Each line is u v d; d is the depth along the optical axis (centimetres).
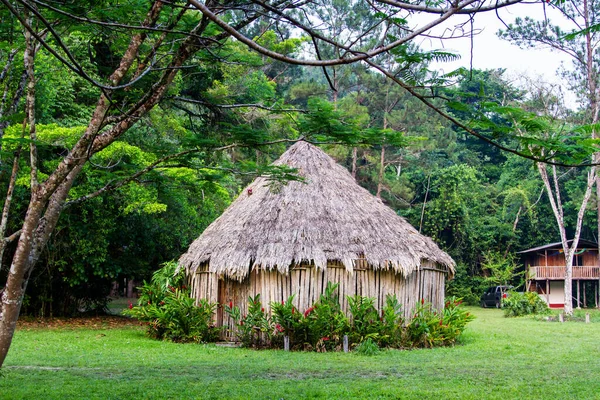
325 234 1286
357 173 3819
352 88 3941
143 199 1491
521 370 989
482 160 4672
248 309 1277
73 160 536
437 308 1424
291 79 3544
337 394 759
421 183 4097
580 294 3888
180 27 559
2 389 759
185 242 1970
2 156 650
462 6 339
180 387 796
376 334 1218
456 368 1005
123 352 1149
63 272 1855
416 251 1340
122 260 1936
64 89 1560
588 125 390
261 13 449
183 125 1468
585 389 818
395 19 350
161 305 1441
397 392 772
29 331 1498
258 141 590
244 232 1327
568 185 3981
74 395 731
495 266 3688
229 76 1420
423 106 3478
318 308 1202
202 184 723
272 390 782
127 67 532
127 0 477
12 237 561
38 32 547
